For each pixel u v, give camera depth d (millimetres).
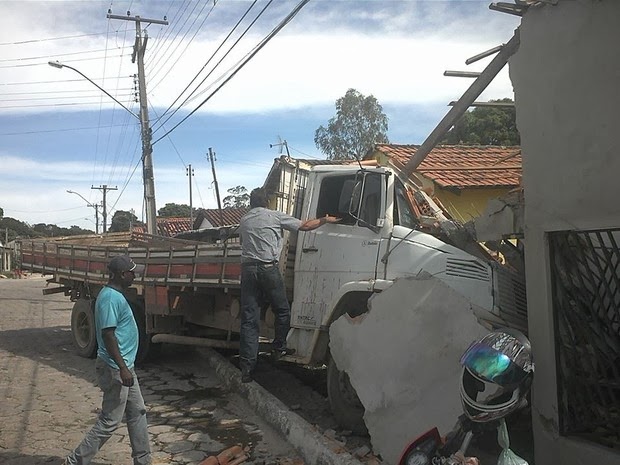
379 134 32562
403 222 5773
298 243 6348
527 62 4348
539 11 4227
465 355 3104
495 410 2943
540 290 4238
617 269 4223
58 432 5789
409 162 6520
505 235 4750
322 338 5883
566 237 4191
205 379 8078
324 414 6367
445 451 3102
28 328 13406
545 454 4184
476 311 4992
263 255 6121
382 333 4879
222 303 7816
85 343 9820
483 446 3881
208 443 5453
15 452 5230
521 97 4410
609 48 3734
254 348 6332
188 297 8141
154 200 20625
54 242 12156
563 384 4160
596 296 4203
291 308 6348
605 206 3777
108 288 4691
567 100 4020
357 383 5031
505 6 4375
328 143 32562
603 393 4203
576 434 4137
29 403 6824
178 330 8680
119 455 5172
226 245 7035
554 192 4129
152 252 8531
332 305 5645
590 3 3844
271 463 4953
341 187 6195
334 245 6008
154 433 5734
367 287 5461
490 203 4898
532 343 4301
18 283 33375
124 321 4672
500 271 5434
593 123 3844
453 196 11383
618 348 4227
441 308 4523
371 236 5773
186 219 41156
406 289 4754
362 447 5078
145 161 20656
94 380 8062
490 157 13422
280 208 6973
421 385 4574
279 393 7223
